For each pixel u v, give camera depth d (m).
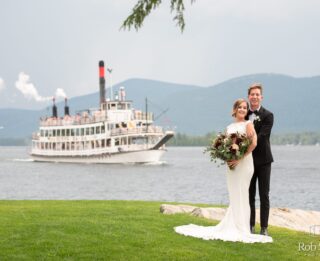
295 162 154.62
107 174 84.81
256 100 14.53
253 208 15.33
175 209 19.52
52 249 12.95
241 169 14.27
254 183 15.16
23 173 90.75
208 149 14.35
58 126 113.62
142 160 99.31
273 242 14.39
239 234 14.34
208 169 110.25
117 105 100.56
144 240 13.89
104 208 20.91
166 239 14.10
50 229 15.17
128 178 78.50
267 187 14.65
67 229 15.15
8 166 115.25
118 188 65.00
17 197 55.91
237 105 14.29
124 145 99.38
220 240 14.23
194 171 100.50
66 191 61.78
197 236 14.48
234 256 12.80
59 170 94.75
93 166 100.69
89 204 23.67
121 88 101.38
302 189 67.19
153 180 75.81
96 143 103.75
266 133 14.39
